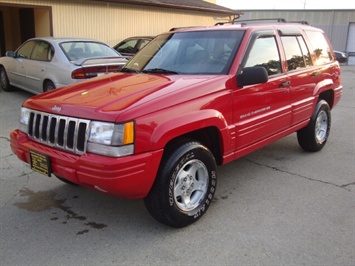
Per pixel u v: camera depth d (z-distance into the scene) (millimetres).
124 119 2922
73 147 3135
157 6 15094
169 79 3781
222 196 4191
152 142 3041
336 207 3912
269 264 2945
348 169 5043
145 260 3021
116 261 3010
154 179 3145
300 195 4219
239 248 3170
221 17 19859
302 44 5215
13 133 3803
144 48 4922
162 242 3277
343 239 3289
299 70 4973
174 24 16531
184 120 3260
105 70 7820
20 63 9312
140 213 3812
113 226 3551
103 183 2926
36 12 12148
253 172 4930
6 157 5348
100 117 2979
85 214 3783
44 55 8562
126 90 3484
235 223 3586
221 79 3719
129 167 2932
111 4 13227
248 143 4129
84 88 3744
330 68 5793
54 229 3488
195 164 3508
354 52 30734
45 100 3537
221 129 3643
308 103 5168
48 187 4406
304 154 5680
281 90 4523
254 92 4059
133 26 14383
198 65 4102
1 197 4133
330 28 31125
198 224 3578
